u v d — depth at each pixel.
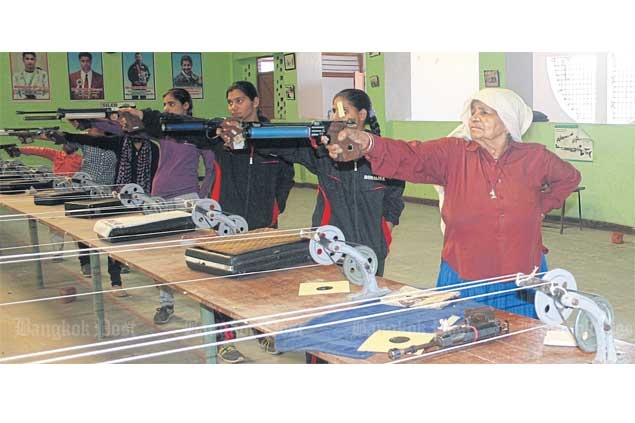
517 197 2.56
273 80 10.95
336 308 2.10
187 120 2.63
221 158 3.50
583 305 1.65
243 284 2.40
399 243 6.13
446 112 9.03
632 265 5.10
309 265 2.65
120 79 10.45
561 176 2.61
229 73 11.52
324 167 2.92
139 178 4.64
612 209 6.48
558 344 1.77
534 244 2.61
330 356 1.73
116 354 3.35
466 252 2.66
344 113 2.79
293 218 7.75
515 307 2.55
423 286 4.65
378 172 2.48
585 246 5.80
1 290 4.80
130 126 3.17
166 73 10.86
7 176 5.79
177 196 4.20
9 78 9.55
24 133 4.55
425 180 2.60
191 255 2.60
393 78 8.84
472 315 1.85
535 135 7.04
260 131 2.23
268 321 1.97
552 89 7.80
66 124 9.41
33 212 4.14
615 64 7.34
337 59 10.45
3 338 3.68
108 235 3.16
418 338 1.81
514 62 7.66
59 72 9.92
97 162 4.98
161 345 3.49
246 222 3.33
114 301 4.44
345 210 2.88
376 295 2.20
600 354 1.67
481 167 2.60
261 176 3.44
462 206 2.62
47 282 5.04
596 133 6.52
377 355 1.72
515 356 1.70
